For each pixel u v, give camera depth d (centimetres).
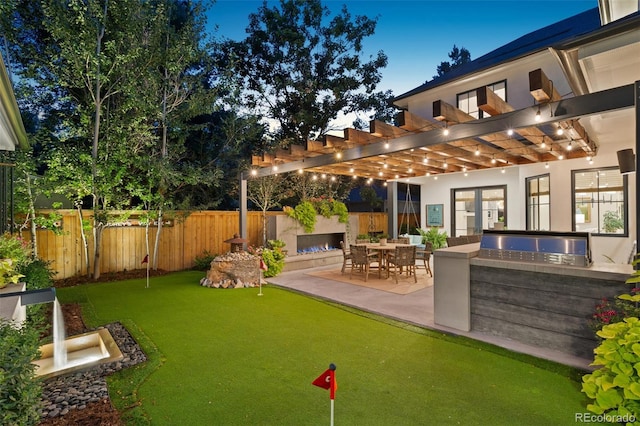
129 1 810
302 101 1580
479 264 461
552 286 400
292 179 1334
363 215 1390
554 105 377
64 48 742
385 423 266
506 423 265
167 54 912
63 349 452
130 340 452
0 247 487
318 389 320
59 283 798
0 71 364
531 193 905
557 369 354
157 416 278
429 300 634
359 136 573
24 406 222
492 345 419
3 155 677
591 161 706
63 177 810
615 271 362
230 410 287
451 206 1122
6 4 716
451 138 480
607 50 335
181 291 729
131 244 945
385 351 407
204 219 1056
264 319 535
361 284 775
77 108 809
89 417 276
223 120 1228
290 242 1020
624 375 243
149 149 1023
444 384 326
